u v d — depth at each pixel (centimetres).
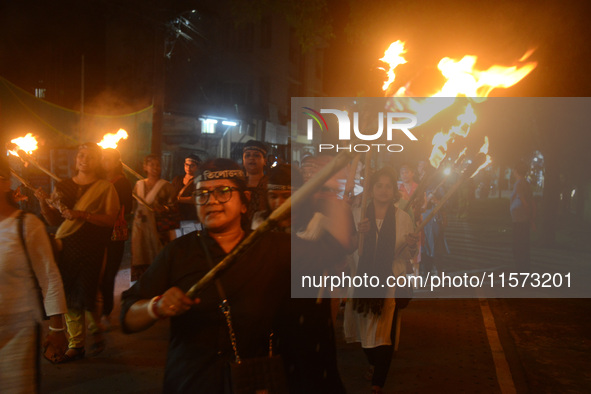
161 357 571
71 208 559
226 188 270
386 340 468
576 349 650
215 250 269
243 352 261
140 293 269
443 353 611
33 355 294
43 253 324
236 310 262
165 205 734
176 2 2150
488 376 539
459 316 782
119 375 520
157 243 733
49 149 1478
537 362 604
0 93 1914
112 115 2114
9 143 1388
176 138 2612
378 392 464
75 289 552
